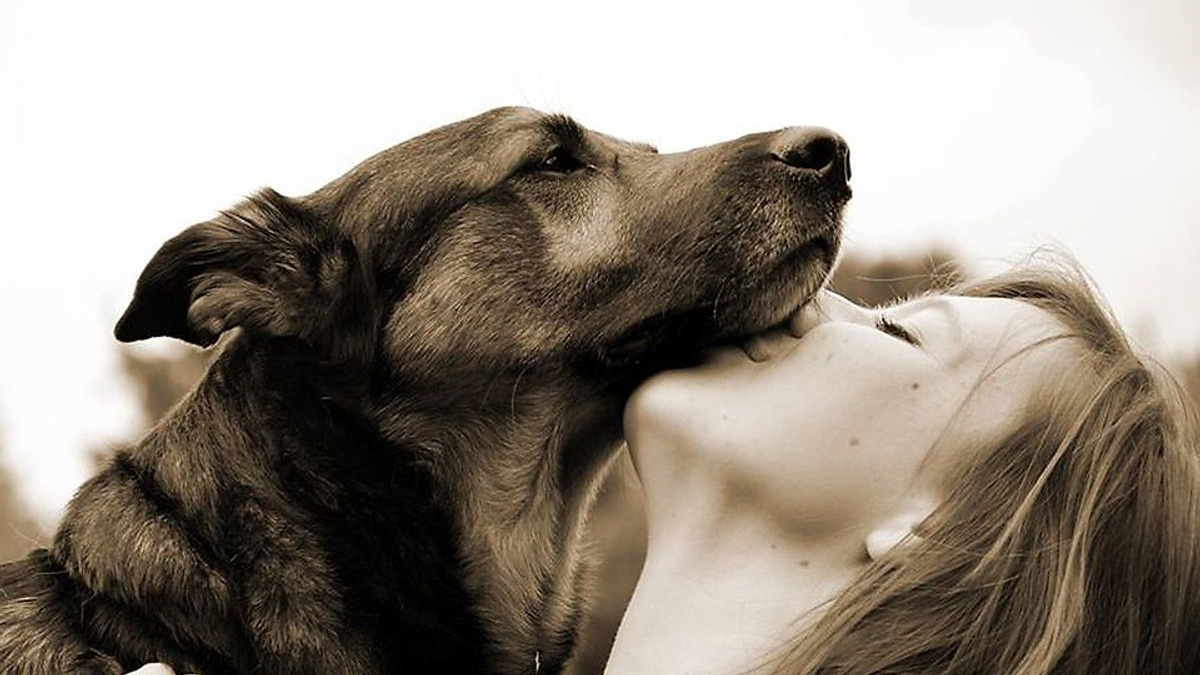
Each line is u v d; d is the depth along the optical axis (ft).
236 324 3.04
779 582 2.48
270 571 2.84
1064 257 2.79
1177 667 2.49
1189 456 2.59
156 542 2.81
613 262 3.05
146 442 2.96
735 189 2.98
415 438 3.05
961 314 2.59
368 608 2.90
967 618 2.42
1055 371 2.56
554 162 3.16
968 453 2.50
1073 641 2.43
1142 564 2.48
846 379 2.50
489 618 3.07
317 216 3.20
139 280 3.07
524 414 3.10
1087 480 2.49
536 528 3.14
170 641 2.77
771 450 2.48
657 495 2.58
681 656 2.45
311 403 3.01
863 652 2.40
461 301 3.11
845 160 2.99
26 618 2.81
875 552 2.46
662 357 3.04
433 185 3.18
